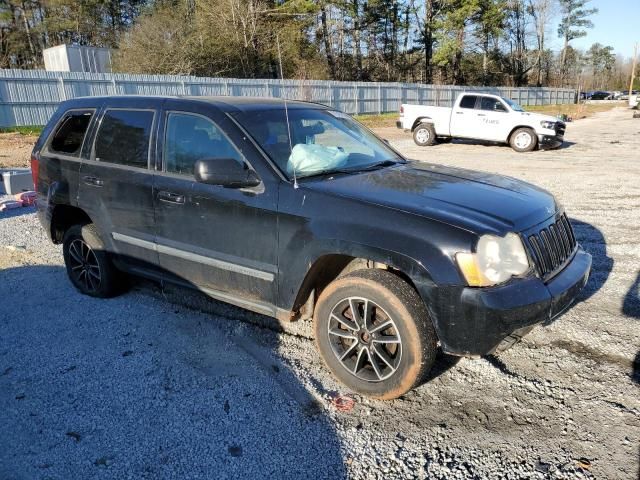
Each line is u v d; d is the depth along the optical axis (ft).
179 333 13.52
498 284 9.43
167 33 108.68
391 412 10.25
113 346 12.88
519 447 9.20
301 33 131.85
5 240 21.61
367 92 113.29
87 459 9.10
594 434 9.48
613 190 30.58
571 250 11.69
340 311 10.86
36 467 8.94
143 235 13.71
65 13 153.79
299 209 10.79
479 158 47.62
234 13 115.96
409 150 55.31
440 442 9.38
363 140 14.34
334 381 11.31
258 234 11.40
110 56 101.30
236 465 8.89
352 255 10.15
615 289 15.80
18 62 169.27
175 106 13.19
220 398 10.72
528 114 53.26
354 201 10.37
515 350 12.46
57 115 16.29
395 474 8.65
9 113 67.72
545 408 10.27
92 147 14.87
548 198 11.85
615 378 11.20
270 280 11.42
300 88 97.76
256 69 121.60
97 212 14.71
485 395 10.73
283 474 8.69
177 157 12.94
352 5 148.15
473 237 9.32
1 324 14.15
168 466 8.90
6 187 29.53
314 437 9.55
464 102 57.00
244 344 12.94
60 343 13.07
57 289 16.55
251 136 11.89
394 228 9.77
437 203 10.28
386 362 10.30
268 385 11.16
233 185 11.39
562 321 13.82
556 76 254.88
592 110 158.81
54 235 16.58
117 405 10.55
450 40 153.99
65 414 10.31
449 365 11.86
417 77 185.37
